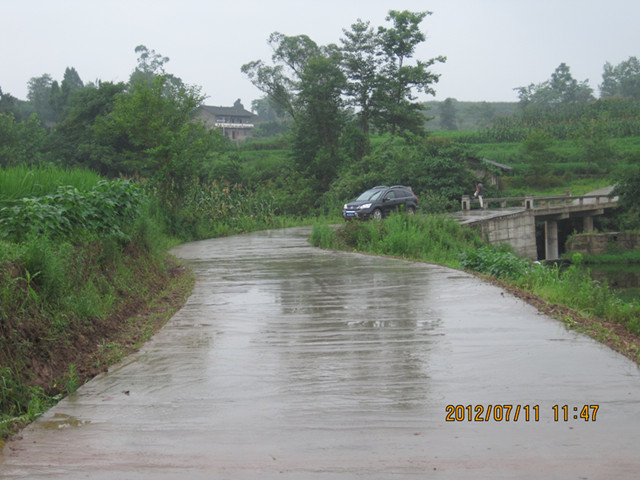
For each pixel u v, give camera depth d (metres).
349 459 4.11
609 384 5.46
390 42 55.19
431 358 6.38
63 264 7.71
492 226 31.64
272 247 20.78
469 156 52.94
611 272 35.00
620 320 9.10
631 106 88.50
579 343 6.89
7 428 4.70
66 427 4.74
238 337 7.51
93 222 9.74
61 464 4.11
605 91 166.12
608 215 45.69
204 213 29.11
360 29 55.69
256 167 63.34
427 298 9.87
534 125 84.62
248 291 11.01
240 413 4.96
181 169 25.64
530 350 6.62
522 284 12.02
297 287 11.34
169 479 3.88
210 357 6.62
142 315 9.13
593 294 10.36
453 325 7.88
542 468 3.94
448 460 4.07
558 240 47.97
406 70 54.56
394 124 56.72
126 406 5.18
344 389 5.48
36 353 6.07
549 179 62.03
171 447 4.35
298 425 4.69
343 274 13.02
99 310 7.94
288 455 4.19
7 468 4.05
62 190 9.55
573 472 3.88
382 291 10.66
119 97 28.33
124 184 11.40
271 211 34.56
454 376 5.77
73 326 7.07
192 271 13.96
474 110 171.88
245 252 18.95
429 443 4.34
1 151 39.78
